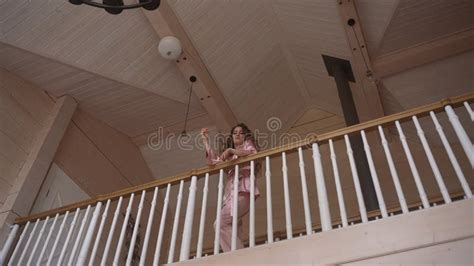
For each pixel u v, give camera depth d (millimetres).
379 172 6062
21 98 4793
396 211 4812
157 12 4867
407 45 5488
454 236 2354
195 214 6801
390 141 6320
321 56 6250
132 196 3586
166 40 4980
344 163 6434
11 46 4559
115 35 4980
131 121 6281
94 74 5234
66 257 4375
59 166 4969
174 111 6207
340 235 2588
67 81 5246
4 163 4336
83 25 4711
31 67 4875
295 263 2572
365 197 4219
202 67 5656
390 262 2395
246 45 5984
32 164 4527
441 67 5539
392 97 5922
